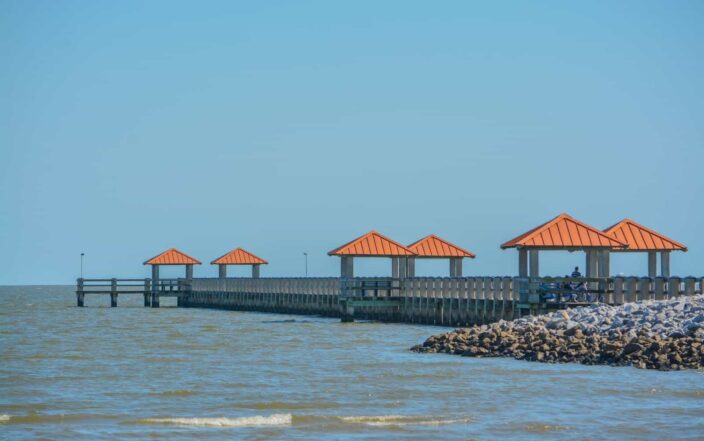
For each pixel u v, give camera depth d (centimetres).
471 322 10775
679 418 5197
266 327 12306
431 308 11900
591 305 9062
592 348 7450
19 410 5534
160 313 17200
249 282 17325
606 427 4978
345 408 5566
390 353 8412
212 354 8588
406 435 4819
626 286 9081
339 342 9725
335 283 13825
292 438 4762
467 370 6988
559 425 5025
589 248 9956
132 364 7769
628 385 6184
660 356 7000
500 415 5303
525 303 9538
